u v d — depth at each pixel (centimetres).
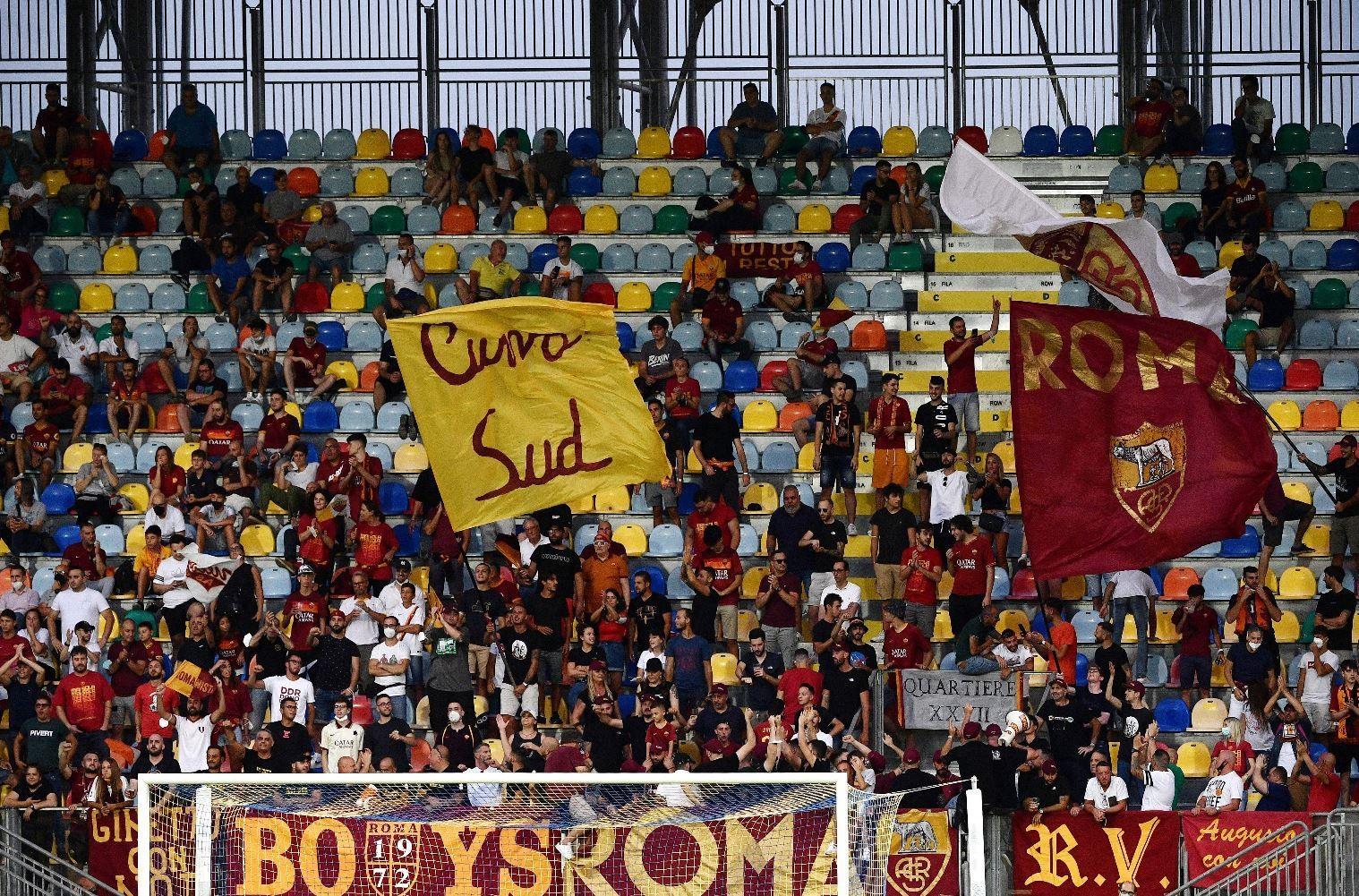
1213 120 11638
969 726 6794
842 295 9969
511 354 4909
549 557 7762
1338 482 8269
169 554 8094
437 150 10800
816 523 8125
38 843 6388
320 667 7569
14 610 7962
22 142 11206
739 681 7850
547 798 5047
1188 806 7419
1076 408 4941
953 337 9062
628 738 7069
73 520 8944
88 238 10575
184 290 10156
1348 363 9556
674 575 8562
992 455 8475
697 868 4647
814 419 8981
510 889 4603
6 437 8969
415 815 4956
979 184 5209
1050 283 10062
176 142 10875
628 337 9900
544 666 7800
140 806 4459
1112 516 4925
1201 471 4906
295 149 11181
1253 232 9988
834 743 7212
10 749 7450
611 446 4916
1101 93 11556
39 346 9638
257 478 8650
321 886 4603
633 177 10894
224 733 7094
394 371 9350
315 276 10231
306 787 5341
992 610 7712
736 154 11012
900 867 6147
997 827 6269
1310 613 8406
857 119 11606
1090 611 8306
